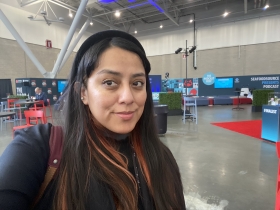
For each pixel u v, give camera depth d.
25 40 9.61
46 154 0.41
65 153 0.41
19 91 8.83
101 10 10.21
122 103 0.41
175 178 0.59
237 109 8.84
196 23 12.20
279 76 10.35
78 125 0.44
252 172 2.32
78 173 0.40
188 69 12.84
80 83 0.44
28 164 0.37
